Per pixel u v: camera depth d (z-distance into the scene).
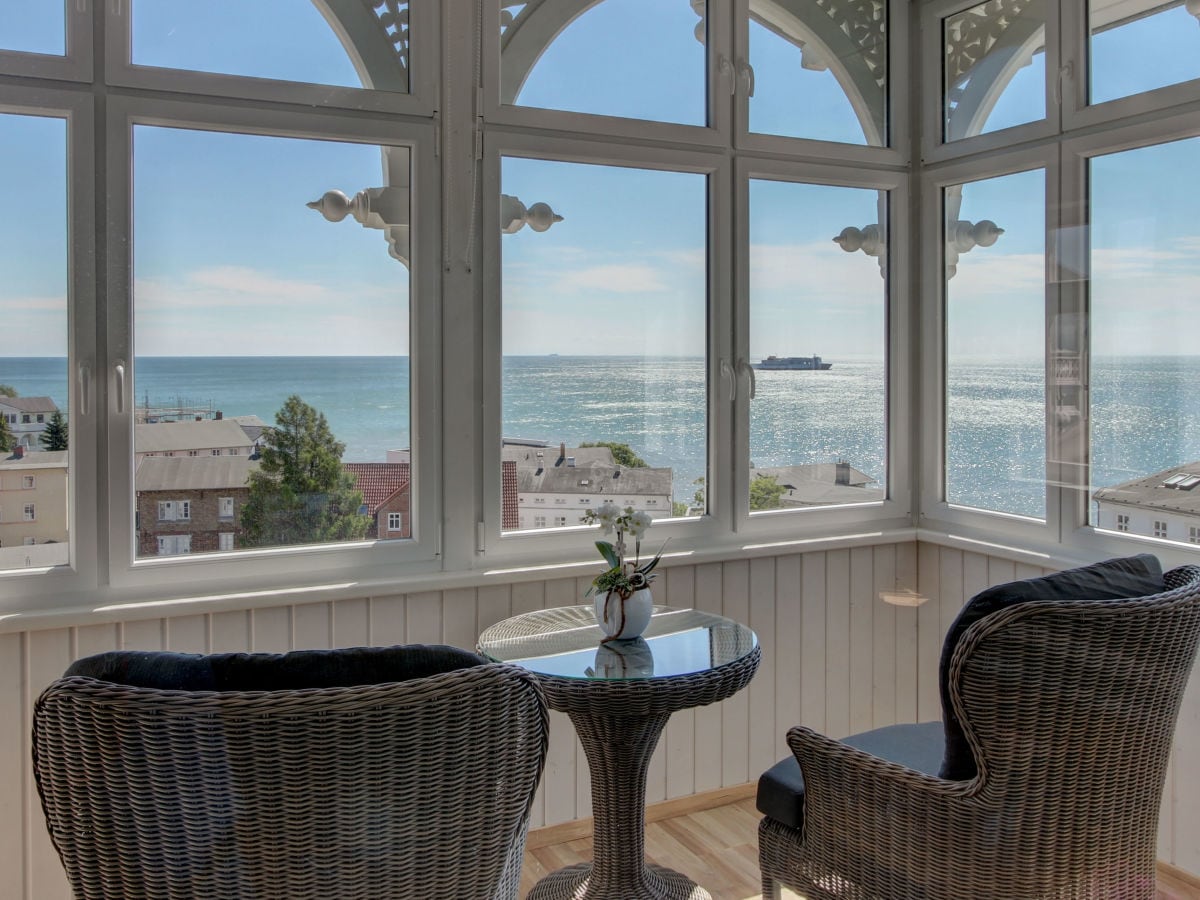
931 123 3.19
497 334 2.65
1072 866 1.68
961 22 3.09
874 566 3.21
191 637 2.30
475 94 2.59
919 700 3.29
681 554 2.85
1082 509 2.72
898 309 3.26
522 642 2.28
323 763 1.18
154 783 1.17
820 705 3.13
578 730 2.28
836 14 3.13
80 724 1.17
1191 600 1.67
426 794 1.25
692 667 2.08
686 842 2.76
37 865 2.18
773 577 3.03
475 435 2.63
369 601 2.48
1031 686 1.57
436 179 2.55
